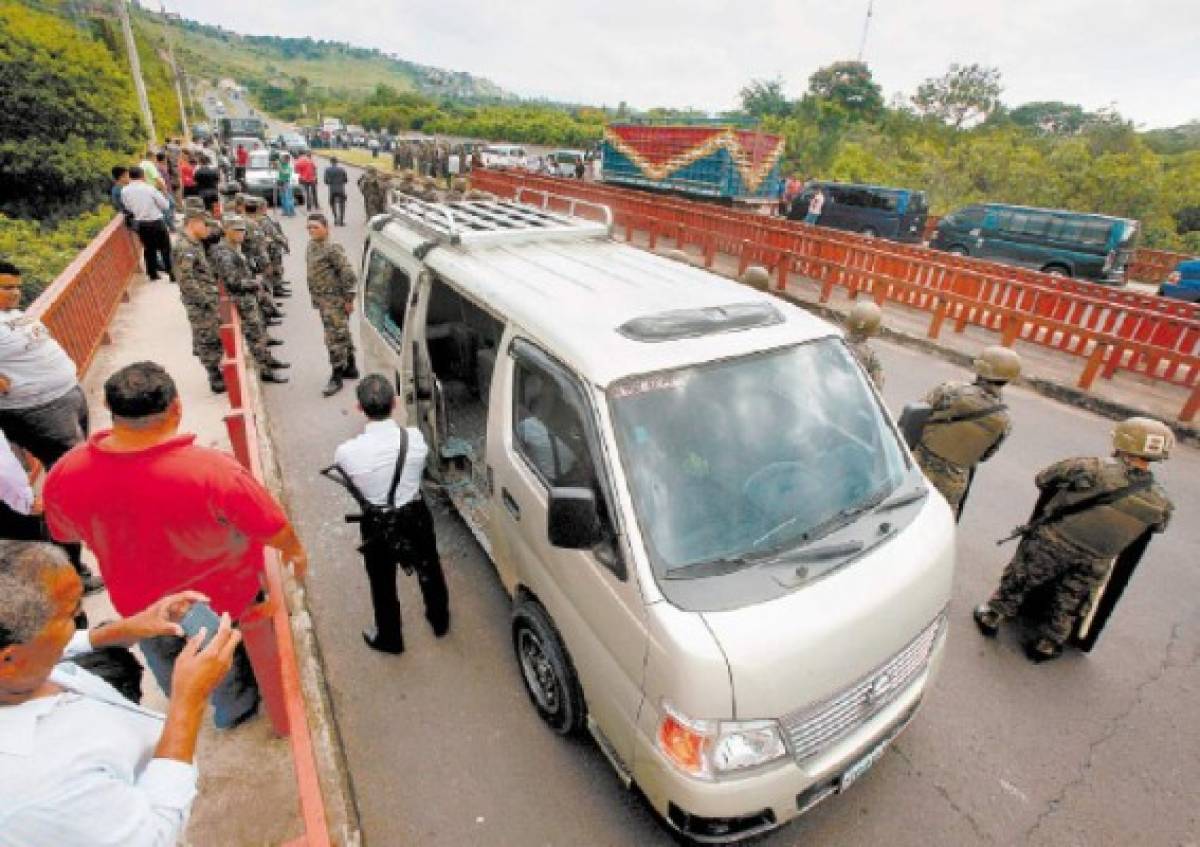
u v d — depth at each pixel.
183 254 6.00
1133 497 3.38
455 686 3.60
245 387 4.64
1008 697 3.70
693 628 2.18
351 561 4.57
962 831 2.95
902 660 2.62
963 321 10.05
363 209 20.53
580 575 2.64
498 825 2.90
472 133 64.75
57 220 14.78
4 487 2.94
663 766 2.30
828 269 11.77
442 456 4.51
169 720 1.50
